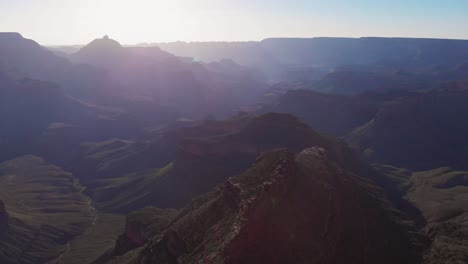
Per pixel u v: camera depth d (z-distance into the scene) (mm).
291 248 50250
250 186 61562
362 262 57781
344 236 60688
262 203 53594
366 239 64125
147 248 69250
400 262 62156
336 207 65938
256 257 46812
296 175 69188
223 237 51750
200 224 63156
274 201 56219
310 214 59594
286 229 52906
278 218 54125
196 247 57656
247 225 49031
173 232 64438
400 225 76938
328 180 76500
